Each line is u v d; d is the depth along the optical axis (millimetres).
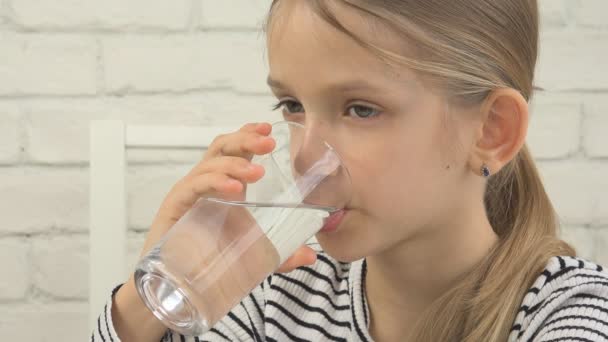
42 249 1466
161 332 873
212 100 1469
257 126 799
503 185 900
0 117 1438
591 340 747
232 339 939
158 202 1451
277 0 730
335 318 933
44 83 1443
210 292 666
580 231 1523
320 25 686
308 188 681
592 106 1510
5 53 1433
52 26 1438
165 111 1463
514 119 768
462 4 746
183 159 1455
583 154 1517
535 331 797
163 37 1455
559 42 1496
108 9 1443
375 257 854
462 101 744
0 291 1466
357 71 686
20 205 1453
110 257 1204
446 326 826
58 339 1480
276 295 958
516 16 807
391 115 704
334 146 708
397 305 878
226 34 1463
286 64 708
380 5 689
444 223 802
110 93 1455
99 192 1205
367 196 710
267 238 678
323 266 973
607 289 791
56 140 1450
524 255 849
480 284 836
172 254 670
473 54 749
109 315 848
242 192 696
